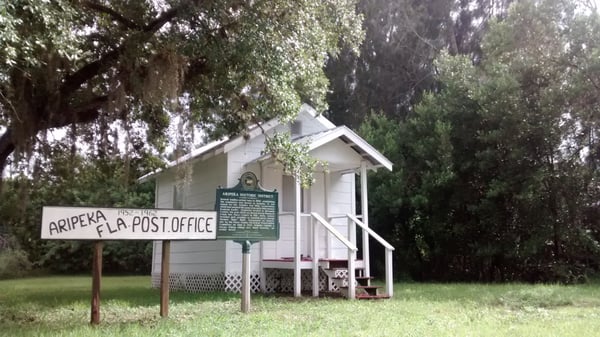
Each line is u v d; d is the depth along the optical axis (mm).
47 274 29984
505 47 18625
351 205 15383
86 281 22438
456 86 19875
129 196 28422
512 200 18531
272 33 9594
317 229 12516
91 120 11648
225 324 7273
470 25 28359
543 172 17125
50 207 6961
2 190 11523
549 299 10711
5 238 26609
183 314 8586
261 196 8945
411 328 6980
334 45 11742
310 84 10875
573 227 17641
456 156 19688
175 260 16359
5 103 9016
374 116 23469
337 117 27984
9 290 16031
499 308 9617
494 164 18531
